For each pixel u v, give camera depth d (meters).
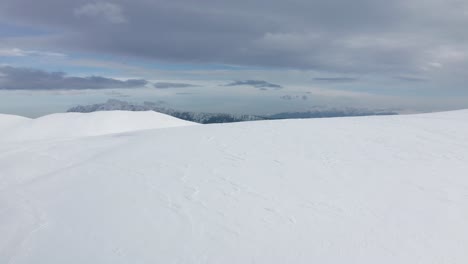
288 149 11.89
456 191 7.73
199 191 8.18
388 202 7.22
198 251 5.50
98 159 12.29
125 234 6.23
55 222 7.04
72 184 9.57
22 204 8.33
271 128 16.03
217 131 15.98
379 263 5.05
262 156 11.09
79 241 6.11
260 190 8.12
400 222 6.32
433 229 6.03
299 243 5.66
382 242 5.63
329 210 6.90
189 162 10.77
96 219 6.98
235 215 6.79
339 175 9.02
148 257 5.41
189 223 6.51
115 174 10.05
